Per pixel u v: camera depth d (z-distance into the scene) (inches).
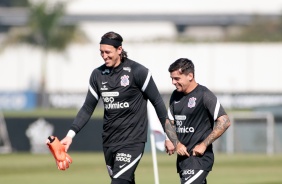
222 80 6176.2
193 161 955.3
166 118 984.9
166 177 1892.2
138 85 978.1
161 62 6151.6
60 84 6589.6
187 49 6171.3
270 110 2960.1
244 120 2915.8
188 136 964.6
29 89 6658.5
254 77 6195.9
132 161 979.9
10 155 2667.3
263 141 2920.8
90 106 1000.9
